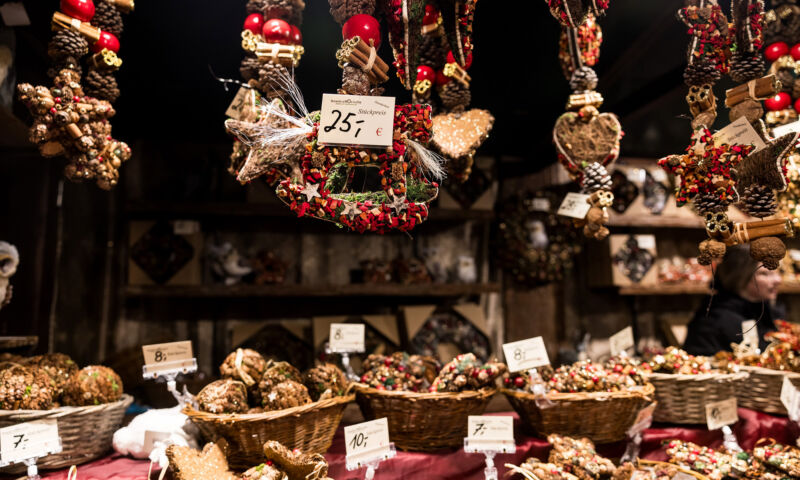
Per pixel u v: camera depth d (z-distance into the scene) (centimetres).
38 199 231
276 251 323
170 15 228
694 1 154
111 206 298
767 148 140
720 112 239
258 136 133
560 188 344
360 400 162
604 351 355
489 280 349
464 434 158
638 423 169
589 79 180
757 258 139
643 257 338
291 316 321
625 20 258
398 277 317
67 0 135
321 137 117
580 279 360
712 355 244
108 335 292
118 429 158
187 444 144
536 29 269
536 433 169
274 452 124
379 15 143
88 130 134
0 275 161
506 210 335
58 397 145
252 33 158
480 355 312
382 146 118
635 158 346
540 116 309
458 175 175
